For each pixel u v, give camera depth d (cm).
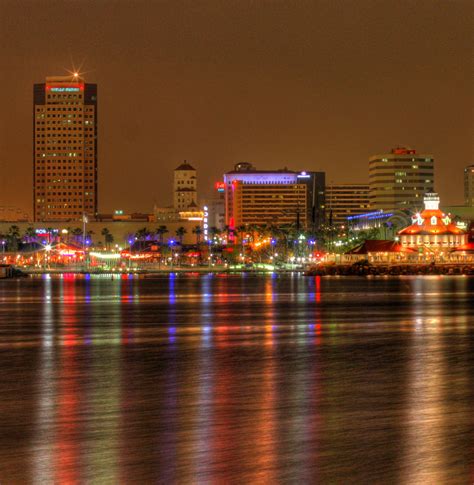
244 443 4912
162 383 6944
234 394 6419
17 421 5497
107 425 5369
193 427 5297
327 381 7012
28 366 7969
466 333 10794
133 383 6956
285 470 4416
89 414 5703
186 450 4778
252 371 7594
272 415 5638
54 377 7294
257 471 4403
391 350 9044
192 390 6612
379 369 7669
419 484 4212
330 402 6075
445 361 8175
